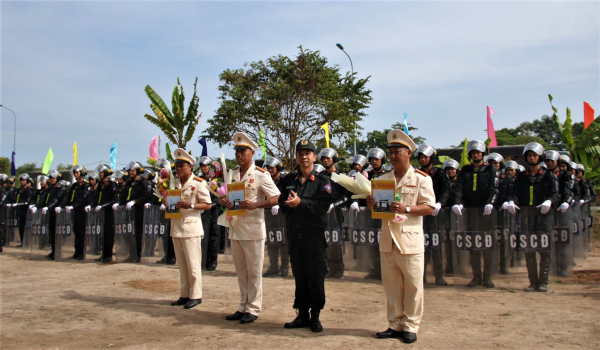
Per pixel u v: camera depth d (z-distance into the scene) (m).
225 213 5.95
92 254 11.98
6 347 4.93
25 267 10.78
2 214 14.24
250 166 5.93
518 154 15.66
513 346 4.61
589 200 10.69
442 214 8.08
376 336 4.97
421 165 8.22
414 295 4.79
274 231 9.23
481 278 7.82
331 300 6.98
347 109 24.39
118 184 12.33
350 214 8.83
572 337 4.89
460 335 5.01
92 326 5.68
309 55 24.09
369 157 8.48
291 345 4.75
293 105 23.59
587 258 10.75
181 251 6.66
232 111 23.06
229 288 8.02
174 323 5.73
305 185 5.35
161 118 16.56
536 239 7.39
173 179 6.83
